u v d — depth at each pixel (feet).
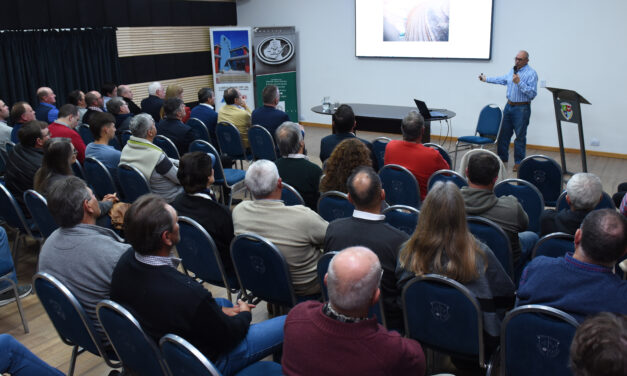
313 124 31.99
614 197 11.46
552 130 24.25
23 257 12.91
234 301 10.64
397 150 12.12
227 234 8.32
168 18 28.76
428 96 27.32
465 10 24.95
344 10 28.96
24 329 9.74
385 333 4.39
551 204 13.33
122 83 26.66
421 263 6.28
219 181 14.75
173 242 5.80
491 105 21.66
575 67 22.94
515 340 5.66
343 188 9.73
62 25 23.36
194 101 31.48
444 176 11.50
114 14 25.73
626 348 3.11
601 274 5.35
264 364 6.31
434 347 6.75
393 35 27.48
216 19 31.94
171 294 5.45
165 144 14.70
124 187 12.24
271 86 17.42
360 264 4.33
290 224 7.62
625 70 21.85
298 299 8.02
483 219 7.84
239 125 18.33
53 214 6.67
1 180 14.17
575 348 3.35
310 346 4.39
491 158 8.14
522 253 9.29
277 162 11.19
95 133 12.95
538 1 23.09
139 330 5.41
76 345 7.30
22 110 15.65
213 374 4.58
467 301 5.97
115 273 5.87
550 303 5.51
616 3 21.36
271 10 31.78
